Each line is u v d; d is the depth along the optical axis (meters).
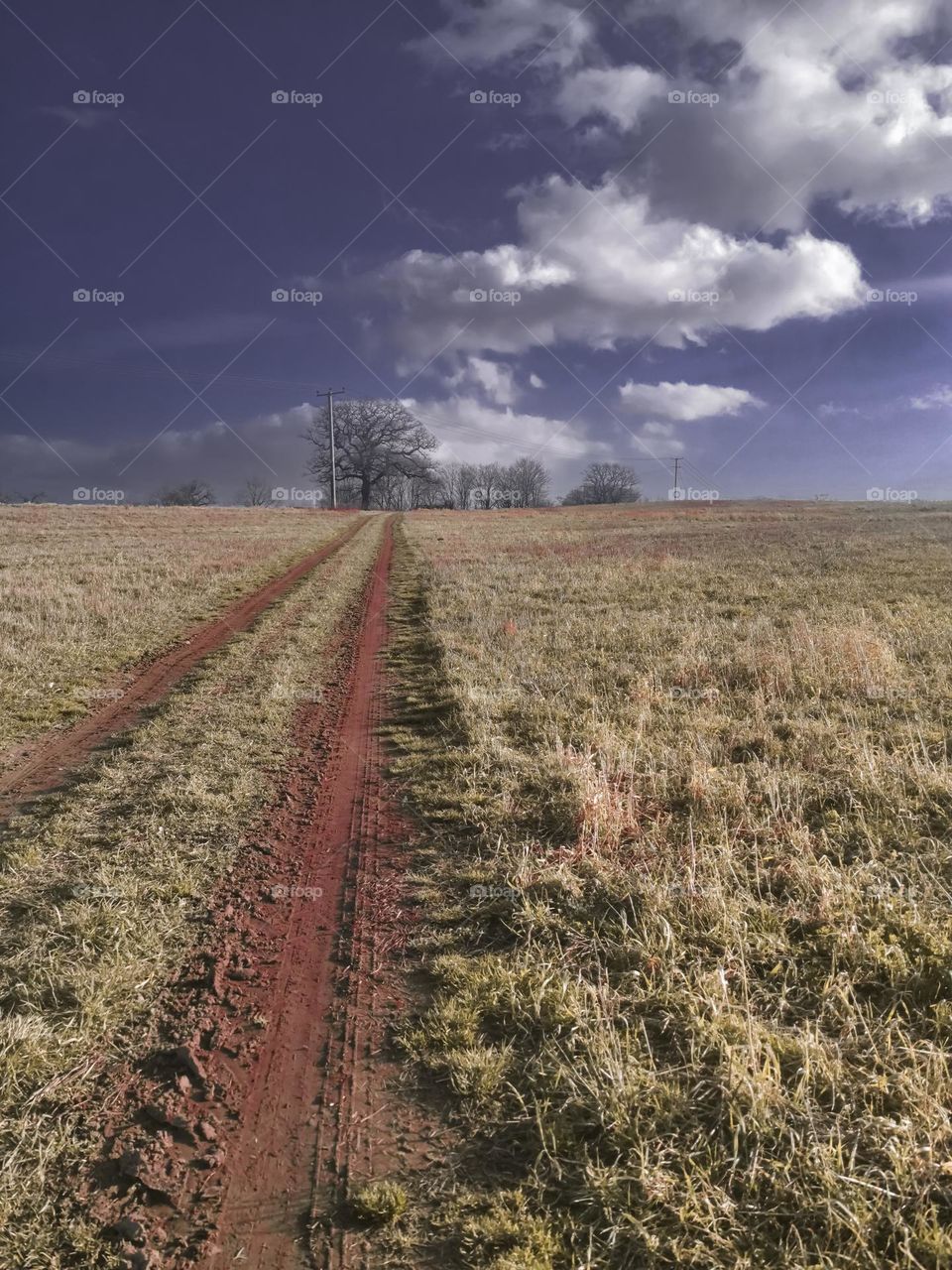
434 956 4.21
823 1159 2.68
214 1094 3.31
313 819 6.02
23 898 4.80
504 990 3.82
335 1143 3.06
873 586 16.50
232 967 4.18
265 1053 3.55
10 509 53.72
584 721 7.80
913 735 6.87
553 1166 2.84
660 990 3.68
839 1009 3.53
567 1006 3.63
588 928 4.30
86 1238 2.64
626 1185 2.71
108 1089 3.34
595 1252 2.53
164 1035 3.69
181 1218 2.73
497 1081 3.28
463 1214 2.72
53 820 5.92
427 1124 3.14
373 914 4.68
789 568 20.47
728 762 6.55
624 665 9.93
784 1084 3.11
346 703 9.30
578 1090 3.13
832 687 8.59
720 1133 2.87
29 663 10.85
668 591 16.91
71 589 17.22
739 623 12.77
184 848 5.49
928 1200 2.58
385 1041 3.62
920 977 3.63
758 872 4.59
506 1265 2.46
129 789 6.58
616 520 58.00
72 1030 3.62
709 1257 2.45
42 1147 3.00
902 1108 2.93
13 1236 2.64
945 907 4.18
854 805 5.49
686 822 5.46
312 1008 3.86
